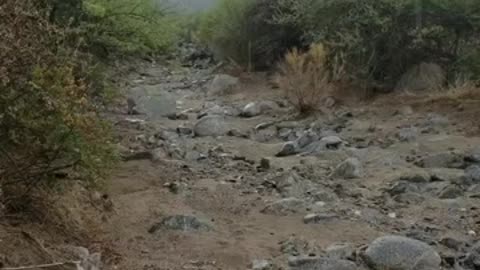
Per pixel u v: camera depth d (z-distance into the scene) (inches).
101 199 225.3
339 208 247.1
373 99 488.7
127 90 489.1
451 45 508.7
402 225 228.5
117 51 376.8
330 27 541.6
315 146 355.3
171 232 213.6
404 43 510.0
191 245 203.2
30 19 175.8
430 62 506.3
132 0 369.7
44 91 178.2
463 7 493.7
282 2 618.2
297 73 477.7
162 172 294.8
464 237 217.2
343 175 297.4
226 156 343.9
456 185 275.4
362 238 213.8
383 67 517.3
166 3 417.4
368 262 190.5
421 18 501.4
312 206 249.0
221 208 246.5
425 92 476.4
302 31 634.8
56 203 193.3
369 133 394.6
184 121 458.3
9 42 167.6
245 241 208.8
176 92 598.9
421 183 281.9
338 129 410.6
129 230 212.2
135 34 378.0
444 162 314.8
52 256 165.5
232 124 444.5
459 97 442.6
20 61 172.4
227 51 716.7
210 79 650.2
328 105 481.1
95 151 202.7
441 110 430.9
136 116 459.2
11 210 181.5
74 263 159.9
